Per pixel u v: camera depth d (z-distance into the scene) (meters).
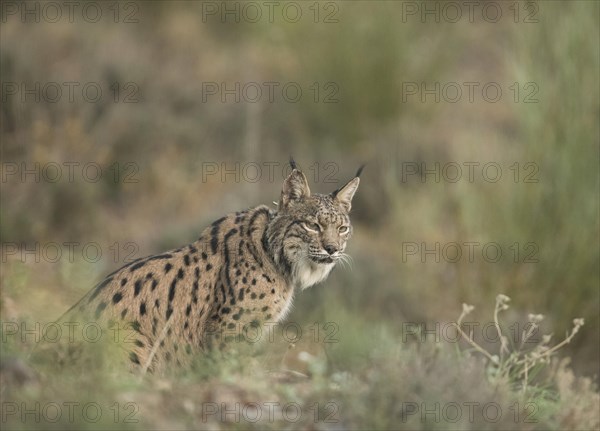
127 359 9.48
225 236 10.67
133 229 20.91
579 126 15.39
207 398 8.75
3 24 24.67
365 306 16.94
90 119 23.30
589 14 15.53
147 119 23.78
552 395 10.88
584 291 15.23
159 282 10.15
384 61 25.56
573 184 15.36
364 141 25.06
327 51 25.75
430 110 25.97
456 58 28.27
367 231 21.42
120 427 7.62
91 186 20.72
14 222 19.05
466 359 10.09
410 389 8.82
